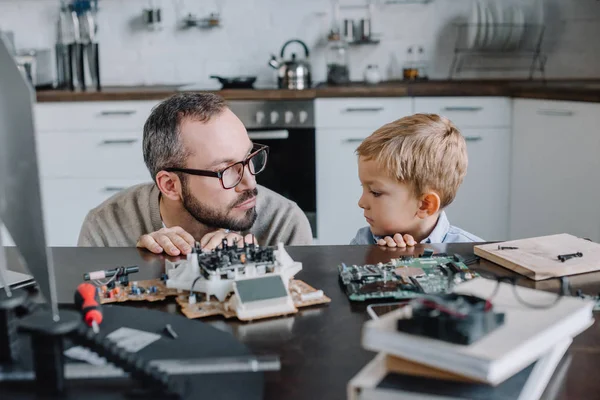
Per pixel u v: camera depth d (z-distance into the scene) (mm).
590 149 2949
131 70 4082
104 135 3494
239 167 1579
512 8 3885
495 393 678
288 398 736
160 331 893
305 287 1070
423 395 673
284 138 3461
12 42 3979
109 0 4012
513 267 1141
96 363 786
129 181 3539
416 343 687
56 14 4012
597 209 2941
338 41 3904
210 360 793
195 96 1593
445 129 1635
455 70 4066
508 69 4066
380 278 1094
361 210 3521
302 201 3520
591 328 914
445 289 1033
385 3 3996
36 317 722
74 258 1288
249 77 3643
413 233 1667
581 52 4039
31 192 712
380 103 3428
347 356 839
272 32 4031
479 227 3574
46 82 3861
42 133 3492
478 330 681
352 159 3475
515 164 3477
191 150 1549
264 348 863
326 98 3422
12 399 707
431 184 1593
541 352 709
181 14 4031
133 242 1707
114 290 1055
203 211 1608
